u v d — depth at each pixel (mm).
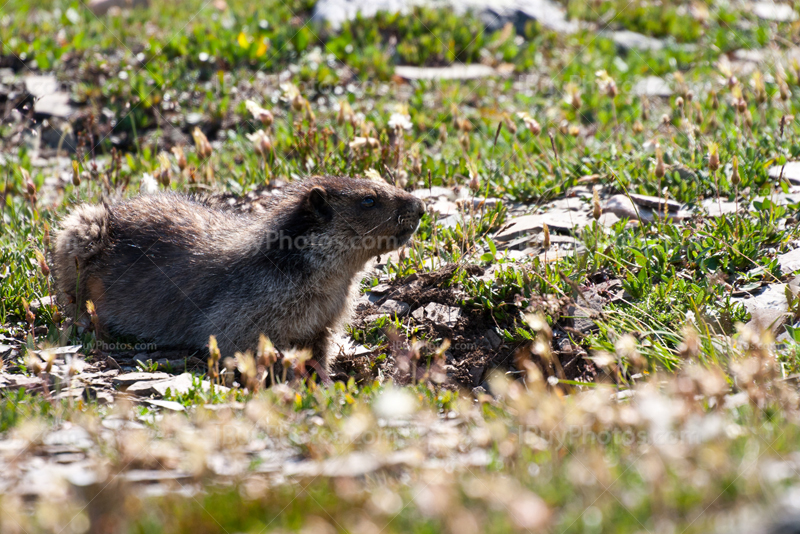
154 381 11508
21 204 19562
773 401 8531
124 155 23469
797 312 11828
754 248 13719
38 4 34781
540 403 7852
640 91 26719
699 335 11250
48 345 12492
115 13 33156
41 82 26266
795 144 17828
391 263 15633
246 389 10195
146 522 6363
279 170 19312
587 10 35219
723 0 35156
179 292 13578
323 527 6176
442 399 10719
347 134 20359
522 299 12477
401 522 6254
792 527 5516
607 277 13977
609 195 17391
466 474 7098
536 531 5898
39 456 7934
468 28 31625
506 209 17031
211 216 14734
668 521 6023
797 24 30188
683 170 17047
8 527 6223
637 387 9797
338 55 28734
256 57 27938
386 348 13727
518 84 28891
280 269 12922
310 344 13570
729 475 6484
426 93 27016
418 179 18828
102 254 14289
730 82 18156
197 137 17656
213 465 7406
